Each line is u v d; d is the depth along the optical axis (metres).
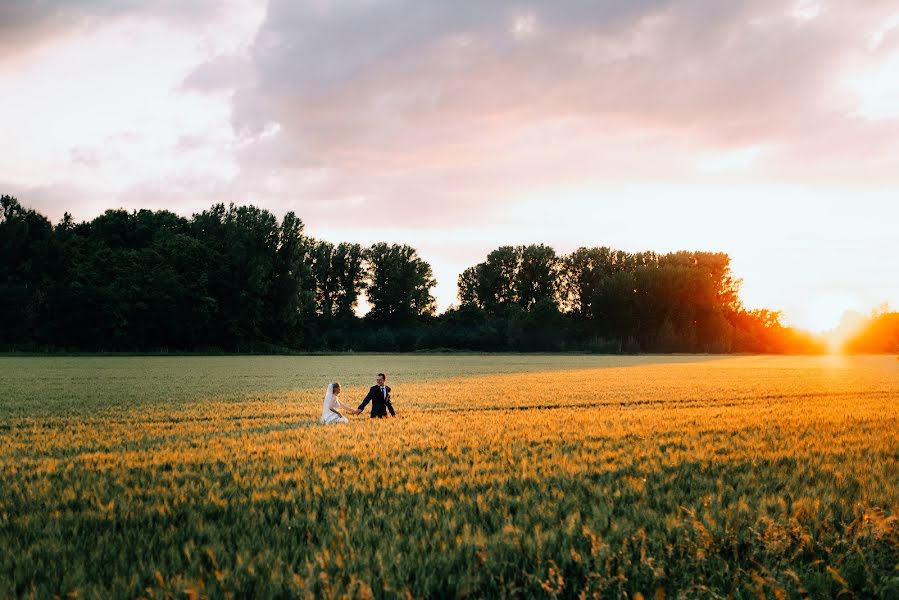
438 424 17.33
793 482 9.16
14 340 87.44
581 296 145.88
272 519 7.27
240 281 103.69
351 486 8.86
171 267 99.00
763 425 17.12
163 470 10.48
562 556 5.85
